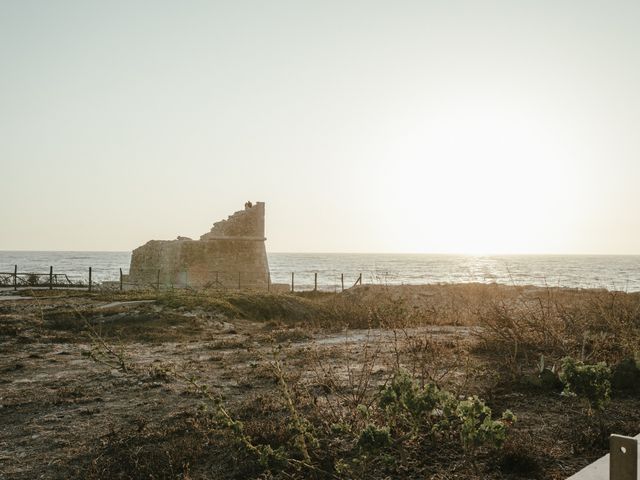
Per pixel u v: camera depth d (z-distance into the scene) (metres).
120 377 10.30
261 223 41.44
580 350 11.16
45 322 17.11
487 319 13.05
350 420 7.09
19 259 183.88
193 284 38.34
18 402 8.63
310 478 5.63
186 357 12.49
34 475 5.95
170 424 7.46
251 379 10.02
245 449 6.28
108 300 22.42
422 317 19.33
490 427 5.33
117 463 6.14
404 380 5.77
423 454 6.20
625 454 3.65
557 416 7.49
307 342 14.77
